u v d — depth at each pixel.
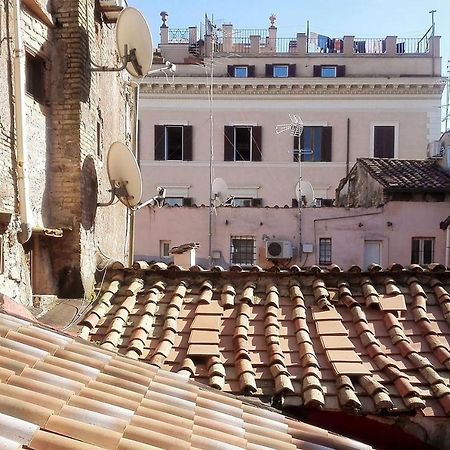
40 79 7.14
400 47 29.58
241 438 3.48
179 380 4.57
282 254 18.94
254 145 27.48
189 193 27.39
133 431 3.05
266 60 28.20
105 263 8.05
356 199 21.84
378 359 5.57
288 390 5.02
